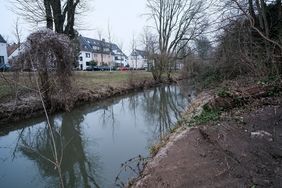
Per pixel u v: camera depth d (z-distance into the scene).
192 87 20.89
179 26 30.58
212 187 4.05
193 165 4.80
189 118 8.20
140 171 5.48
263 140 5.41
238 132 6.04
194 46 28.22
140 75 30.41
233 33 11.23
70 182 6.39
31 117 11.42
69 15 18.33
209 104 8.33
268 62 9.69
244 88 8.61
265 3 10.94
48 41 11.08
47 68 11.47
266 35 9.84
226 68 13.70
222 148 5.30
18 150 8.74
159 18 30.92
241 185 3.97
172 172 4.68
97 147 8.78
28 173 7.00
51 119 12.22
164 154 5.53
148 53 30.61
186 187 4.16
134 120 13.12
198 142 5.80
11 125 10.54
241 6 10.08
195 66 26.27
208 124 6.93
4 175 6.87
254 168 4.40
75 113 13.73
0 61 41.62
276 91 8.09
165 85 30.28
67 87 12.68
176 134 6.88
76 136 10.27
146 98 20.97
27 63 10.73
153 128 11.11
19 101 11.64
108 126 11.80
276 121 6.27
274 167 4.36
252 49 10.59
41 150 8.72
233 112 7.63
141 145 8.66
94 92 17.47
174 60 31.28
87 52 63.62
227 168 4.51
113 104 18.03
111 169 6.74
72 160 7.83
